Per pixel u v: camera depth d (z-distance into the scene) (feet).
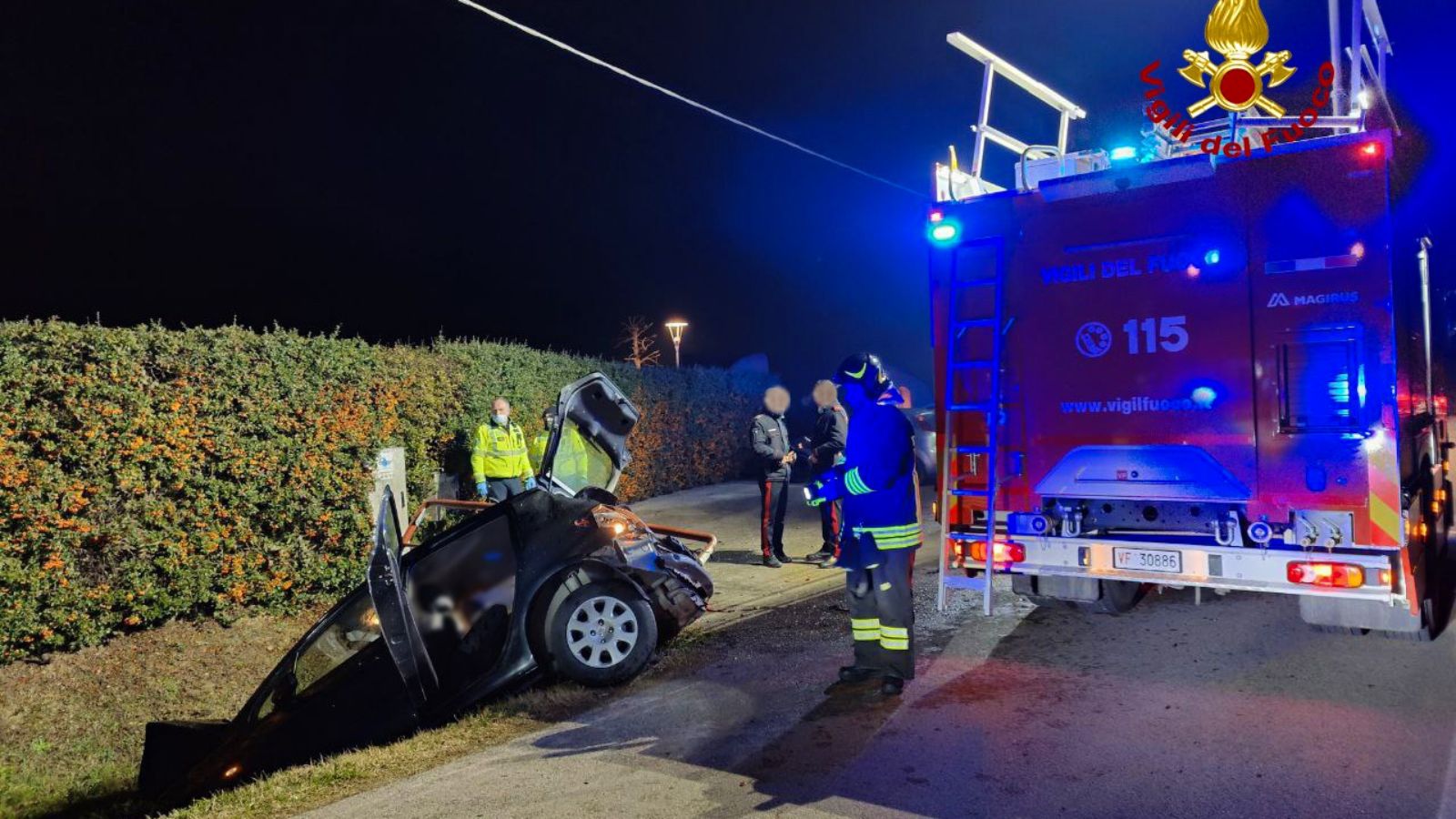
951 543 18.03
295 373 26.50
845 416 31.81
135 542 22.52
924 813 12.74
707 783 14.21
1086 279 16.78
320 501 27.09
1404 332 15.52
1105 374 16.58
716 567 32.35
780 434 32.12
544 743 16.61
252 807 14.58
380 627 18.54
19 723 19.84
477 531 21.11
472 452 33.94
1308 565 14.89
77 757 19.57
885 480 17.10
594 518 21.16
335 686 18.78
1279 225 15.21
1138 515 16.78
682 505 47.14
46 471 20.88
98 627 22.29
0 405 20.13
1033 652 19.51
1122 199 16.46
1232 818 12.00
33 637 21.34
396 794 14.71
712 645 22.40
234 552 25.16
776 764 14.73
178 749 18.42
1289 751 13.83
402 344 33.65
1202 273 15.79
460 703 18.85
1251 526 15.28
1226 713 15.44
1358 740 14.02
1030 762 14.11
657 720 17.31
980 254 17.93
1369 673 16.76
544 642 19.53
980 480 17.93
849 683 18.34
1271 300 15.25
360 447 28.48
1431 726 14.33
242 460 24.85
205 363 24.21
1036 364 17.24
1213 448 15.66
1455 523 27.94
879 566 17.44
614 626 19.49
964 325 17.84
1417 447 16.99
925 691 17.60
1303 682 16.61
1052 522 17.08
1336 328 14.80
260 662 24.25
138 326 23.30
